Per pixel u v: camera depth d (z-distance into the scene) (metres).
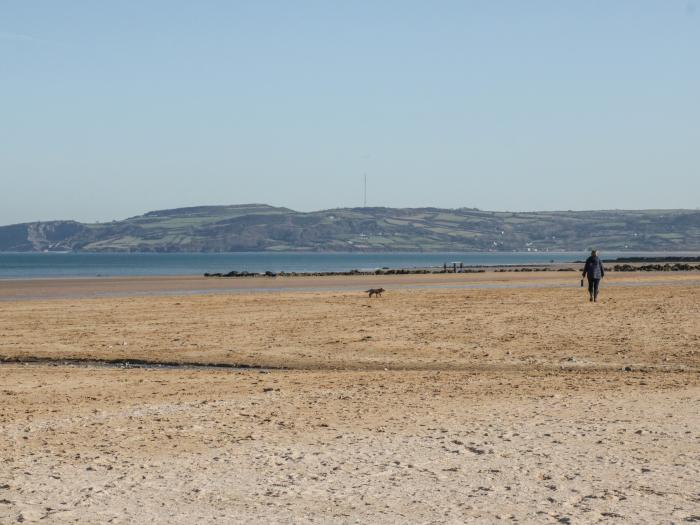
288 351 26.31
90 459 12.69
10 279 99.25
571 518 9.74
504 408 16.52
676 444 13.45
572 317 35.06
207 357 25.31
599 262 43.66
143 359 25.09
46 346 27.70
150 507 10.23
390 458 12.64
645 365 23.20
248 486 11.16
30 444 13.72
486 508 10.16
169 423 15.31
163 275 117.62
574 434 14.18
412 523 9.60
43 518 9.79
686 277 85.56
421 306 41.72
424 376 21.12
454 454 12.87
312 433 14.41
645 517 9.78
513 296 48.91
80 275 119.25
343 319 35.22
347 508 10.17
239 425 15.12
